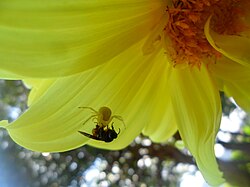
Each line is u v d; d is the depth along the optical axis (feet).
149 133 0.29
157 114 0.28
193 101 0.24
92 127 0.23
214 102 0.24
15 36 0.18
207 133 0.24
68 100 0.22
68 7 0.18
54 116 0.22
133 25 0.22
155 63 0.24
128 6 0.21
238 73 0.23
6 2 0.17
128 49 0.23
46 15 0.18
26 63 0.18
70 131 0.23
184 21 0.22
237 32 0.23
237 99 0.26
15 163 0.56
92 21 0.19
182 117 0.25
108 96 0.23
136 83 0.24
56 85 0.22
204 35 0.22
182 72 0.24
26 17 0.17
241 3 0.23
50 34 0.18
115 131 0.25
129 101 0.24
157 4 0.22
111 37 0.21
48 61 0.19
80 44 0.19
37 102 0.22
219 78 0.25
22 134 0.22
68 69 0.20
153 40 0.22
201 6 0.22
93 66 0.20
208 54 0.23
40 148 0.23
